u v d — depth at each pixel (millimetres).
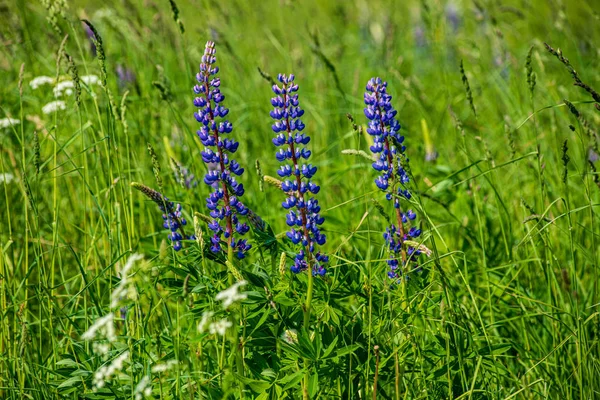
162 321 4707
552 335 4707
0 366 4543
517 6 11344
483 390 3969
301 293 3986
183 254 4340
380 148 4156
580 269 5562
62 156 6410
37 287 4688
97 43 4613
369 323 3842
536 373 4562
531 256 5395
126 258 4793
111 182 4895
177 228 4141
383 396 4043
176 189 5895
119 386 3922
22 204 6203
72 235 6082
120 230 4891
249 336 3779
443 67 8742
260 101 8078
